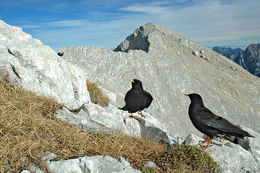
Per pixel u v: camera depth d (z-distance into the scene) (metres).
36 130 4.80
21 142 4.14
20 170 3.72
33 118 5.11
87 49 90.19
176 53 127.50
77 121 6.49
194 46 146.25
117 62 91.19
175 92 97.88
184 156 5.99
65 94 8.98
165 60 113.00
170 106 90.06
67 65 10.09
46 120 5.39
